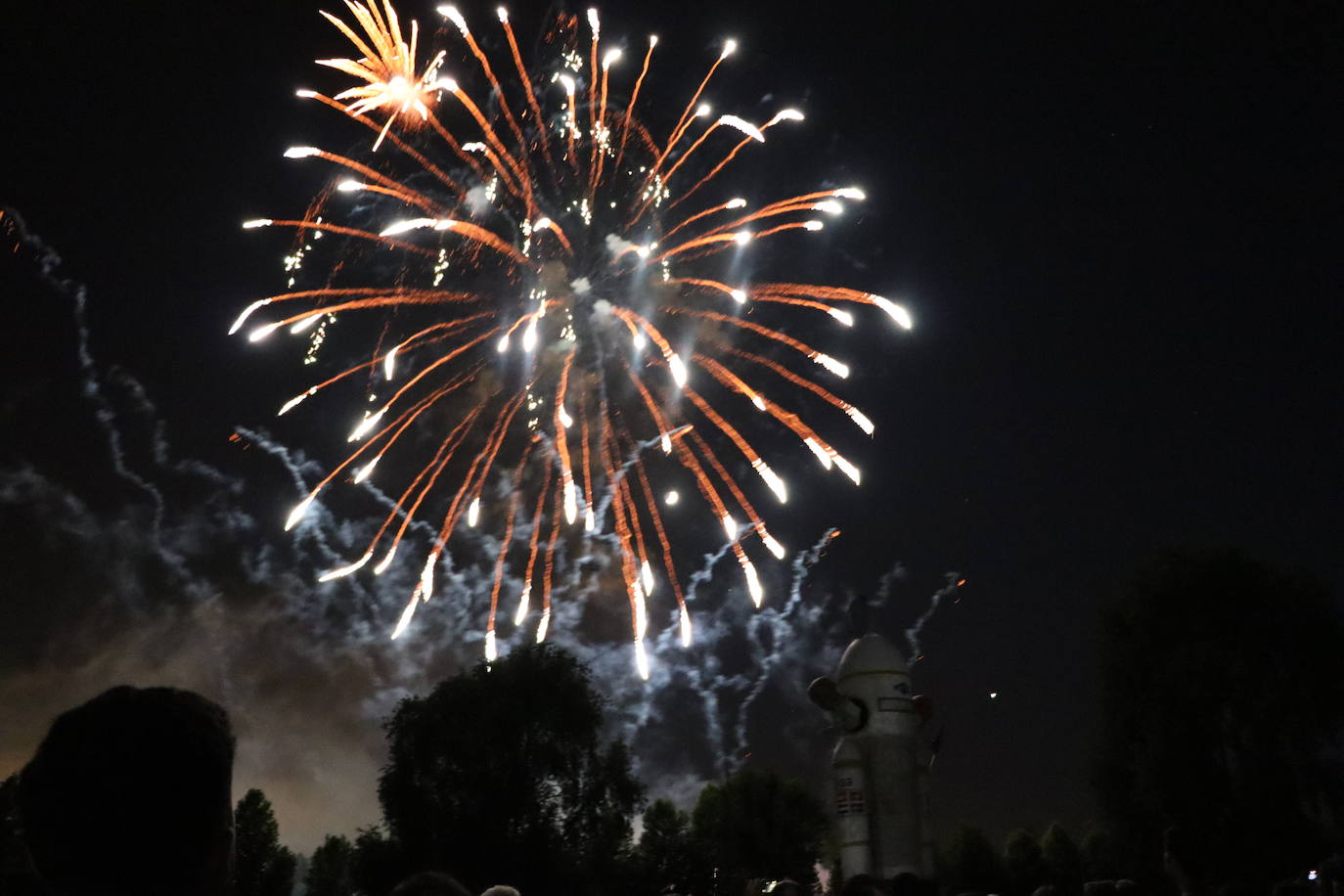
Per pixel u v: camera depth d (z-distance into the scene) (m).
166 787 2.42
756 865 42.78
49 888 2.40
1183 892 8.83
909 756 25.92
